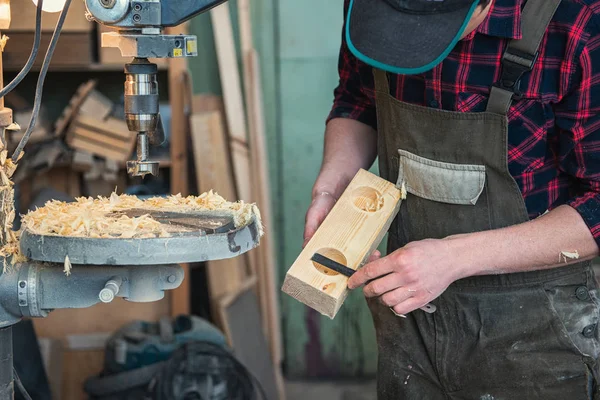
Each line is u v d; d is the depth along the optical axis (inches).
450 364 65.5
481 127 58.5
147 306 114.2
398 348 69.1
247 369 110.0
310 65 118.6
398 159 64.2
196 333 105.5
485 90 58.0
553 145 60.0
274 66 118.6
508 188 59.6
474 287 62.9
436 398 68.1
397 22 49.0
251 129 116.1
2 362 49.4
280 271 125.2
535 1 55.3
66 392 112.1
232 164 116.3
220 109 117.9
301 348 126.0
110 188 115.7
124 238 44.3
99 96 111.5
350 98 72.9
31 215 50.3
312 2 116.5
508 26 55.2
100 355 112.6
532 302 61.7
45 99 119.3
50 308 48.6
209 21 116.2
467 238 56.4
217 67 117.5
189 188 117.3
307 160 122.0
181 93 109.4
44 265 48.8
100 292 45.5
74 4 103.5
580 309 61.4
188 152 116.5
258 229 50.4
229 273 114.4
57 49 104.7
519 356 62.6
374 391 124.0
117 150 109.5
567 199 62.1
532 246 55.9
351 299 123.7
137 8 47.4
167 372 98.7
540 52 56.1
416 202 63.9
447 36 48.3
